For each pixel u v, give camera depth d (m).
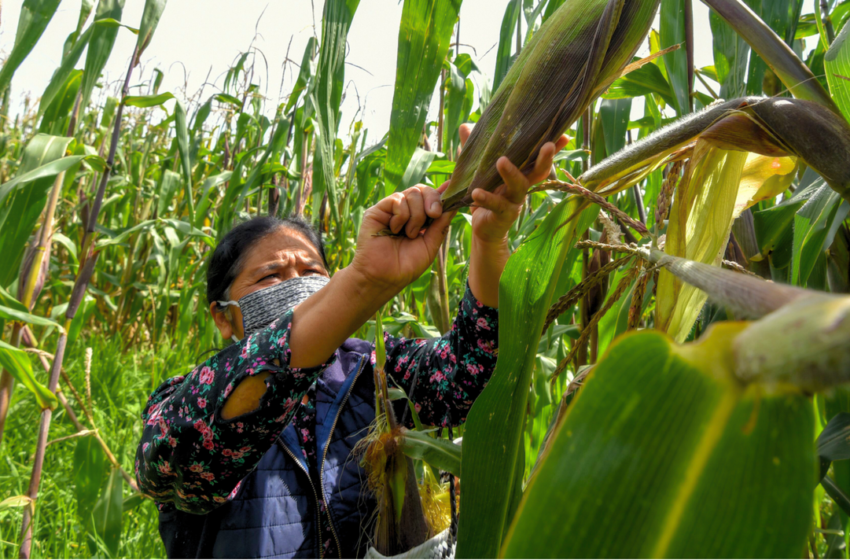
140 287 4.25
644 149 0.61
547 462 0.26
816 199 0.80
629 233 1.16
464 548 0.62
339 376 1.41
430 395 1.38
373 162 2.28
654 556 0.24
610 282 1.27
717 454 0.24
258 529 1.22
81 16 1.81
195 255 4.54
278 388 0.94
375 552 0.99
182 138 2.08
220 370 0.99
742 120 0.55
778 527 0.23
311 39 2.26
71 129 1.89
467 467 0.62
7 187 1.45
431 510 1.16
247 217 3.19
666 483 0.24
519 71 0.70
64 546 1.96
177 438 1.02
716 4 0.60
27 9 1.42
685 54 1.15
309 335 0.92
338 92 1.07
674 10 1.15
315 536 1.26
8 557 1.88
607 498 0.25
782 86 1.07
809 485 0.23
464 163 0.75
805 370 0.17
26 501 1.65
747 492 0.24
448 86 1.74
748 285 0.22
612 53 0.62
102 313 4.91
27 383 1.60
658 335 0.26
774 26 1.03
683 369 0.25
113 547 1.82
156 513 2.29
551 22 0.66
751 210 1.01
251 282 1.41
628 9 0.61
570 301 0.66
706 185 0.68
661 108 1.79
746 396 0.24
